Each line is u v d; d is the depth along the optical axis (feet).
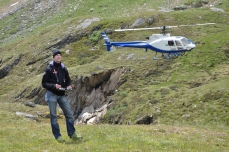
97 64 206.69
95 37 246.88
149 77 179.63
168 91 153.07
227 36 202.59
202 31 220.64
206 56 185.88
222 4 258.98
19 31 327.88
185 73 173.58
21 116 92.38
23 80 241.55
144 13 253.65
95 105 185.06
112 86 186.50
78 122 176.96
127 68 192.34
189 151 41.83
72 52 240.53
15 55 268.82
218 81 152.46
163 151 40.91
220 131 69.72
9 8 382.83
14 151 39.45
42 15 342.85
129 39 229.66
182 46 105.09
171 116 126.62
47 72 41.63
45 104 199.82
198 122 116.47
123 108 151.43
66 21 286.25
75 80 193.47
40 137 47.03
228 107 121.08
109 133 50.19
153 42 107.04
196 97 135.23
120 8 291.99
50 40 267.18
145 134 50.67
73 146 41.63
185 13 245.45
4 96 217.77
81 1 333.01
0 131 51.11
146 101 148.15
